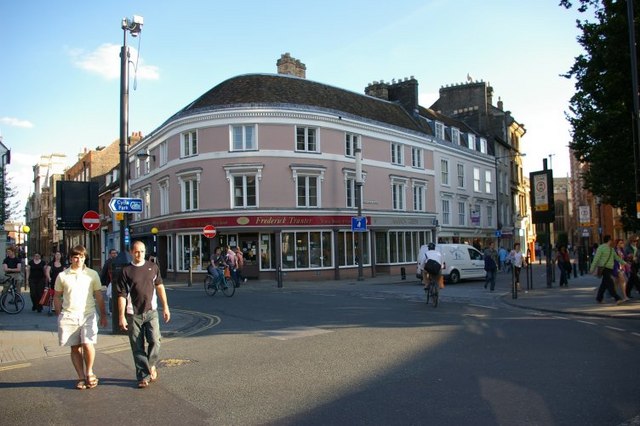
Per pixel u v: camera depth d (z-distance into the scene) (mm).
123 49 11422
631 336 9422
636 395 5777
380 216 32844
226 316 13773
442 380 6594
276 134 28453
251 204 28281
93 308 6953
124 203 11219
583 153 19953
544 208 20688
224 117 28344
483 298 17594
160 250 33875
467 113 49281
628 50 16609
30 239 88938
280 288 23719
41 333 11289
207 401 6039
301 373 7176
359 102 34750
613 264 14023
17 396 6520
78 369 6859
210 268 20266
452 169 40969
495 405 5559
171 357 8586
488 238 46531
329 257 29734
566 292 18219
